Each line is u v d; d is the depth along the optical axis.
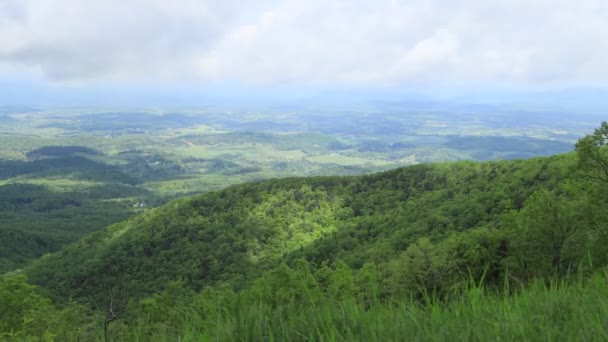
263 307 2.81
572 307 2.59
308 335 2.52
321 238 103.56
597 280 3.05
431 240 68.25
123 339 3.19
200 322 2.77
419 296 2.91
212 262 98.56
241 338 2.49
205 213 121.69
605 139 22.31
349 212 116.94
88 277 93.56
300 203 119.69
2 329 28.72
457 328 2.35
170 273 95.75
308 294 2.96
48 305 33.72
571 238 19.88
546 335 2.21
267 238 107.81
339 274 32.81
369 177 127.50
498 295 2.89
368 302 2.86
